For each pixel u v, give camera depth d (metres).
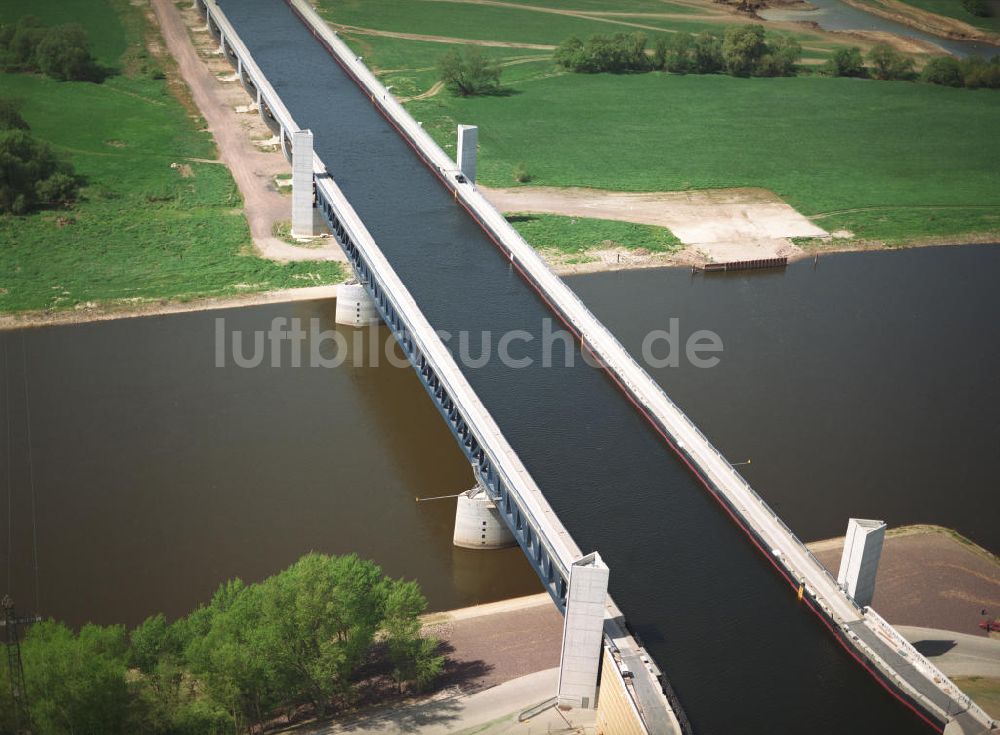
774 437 156.00
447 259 171.88
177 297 189.00
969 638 120.19
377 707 110.19
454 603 127.75
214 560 131.12
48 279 192.00
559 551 109.25
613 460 127.75
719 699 99.81
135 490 142.00
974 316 194.50
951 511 143.12
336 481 145.88
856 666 103.81
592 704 107.31
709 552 115.25
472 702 110.75
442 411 141.25
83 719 96.38
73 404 159.00
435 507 142.62
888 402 166.25
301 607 106.38
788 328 187.25
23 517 136.38
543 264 167.75
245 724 106.50
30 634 103.44
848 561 108.88
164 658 106.31
